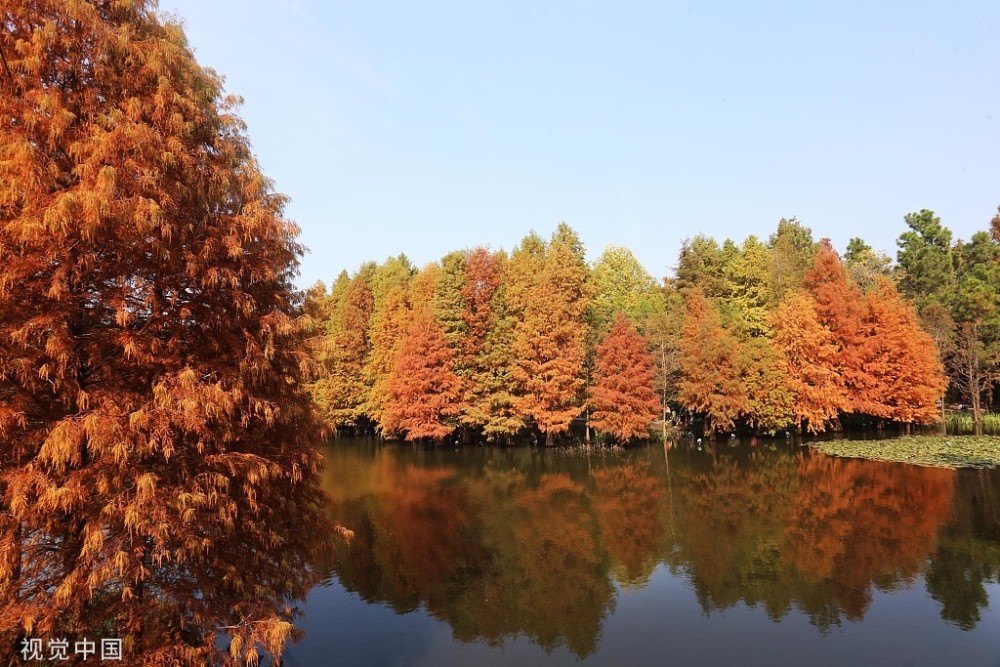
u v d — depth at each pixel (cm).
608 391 3909
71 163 782
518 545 1933
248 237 910
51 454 697
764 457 3531
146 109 830
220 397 801
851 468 3069
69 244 720
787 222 7231
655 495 2620
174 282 855
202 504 827
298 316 1042
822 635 1253
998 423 4662
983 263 5412
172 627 870
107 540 775
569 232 5031
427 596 1527
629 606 1443
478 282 4566
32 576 748
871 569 1627
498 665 1159
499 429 4081
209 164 916
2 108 725
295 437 1062
